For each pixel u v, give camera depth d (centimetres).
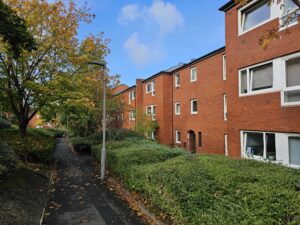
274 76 848
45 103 1379
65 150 2295
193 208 420
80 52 1403
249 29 958
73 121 2548
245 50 977
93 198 775
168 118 2219
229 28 1070
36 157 1291
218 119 1567
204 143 1719
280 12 819
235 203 351
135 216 619
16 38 862
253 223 296
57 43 1297
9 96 1298
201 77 1759
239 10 1011
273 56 848
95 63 1133
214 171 504
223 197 379
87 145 1927
